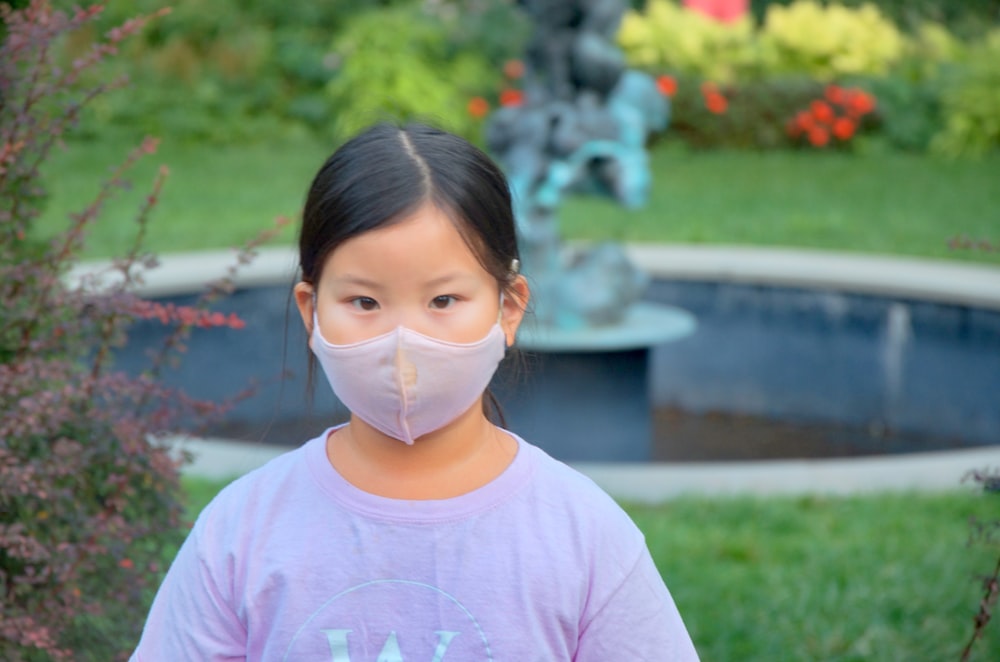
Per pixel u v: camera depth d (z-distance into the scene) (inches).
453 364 59.2
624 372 271.1
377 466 64.0
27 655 100.9
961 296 309.6
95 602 103.0
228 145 648.4
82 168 552.1
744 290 348.8
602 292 276.1
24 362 103.8
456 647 61.2
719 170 628.7
